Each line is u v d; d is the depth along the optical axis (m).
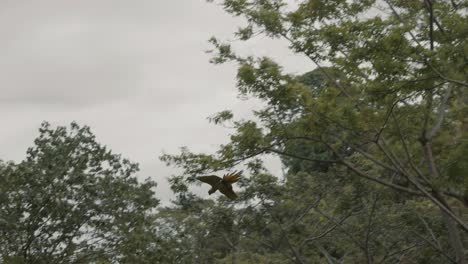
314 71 28.86
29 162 37.09
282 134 24.89
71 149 38.25
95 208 38.16
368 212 36.41
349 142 26.98
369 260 34.41
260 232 36.16
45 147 37.81
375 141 25.28
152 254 37.66
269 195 34.81
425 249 34.72
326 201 38.62
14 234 36.62
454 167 23.59
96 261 36.66
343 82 27.03
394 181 30.64
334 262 39.19
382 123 25.08
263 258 39.28
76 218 37.56
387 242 37.50
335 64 27.14
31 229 36.91
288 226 35.81
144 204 39.03
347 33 24.70
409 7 27.06
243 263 38.84
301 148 31.39
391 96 23.14
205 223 36.88
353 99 25.75
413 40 25.86
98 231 38.38
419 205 34.22
